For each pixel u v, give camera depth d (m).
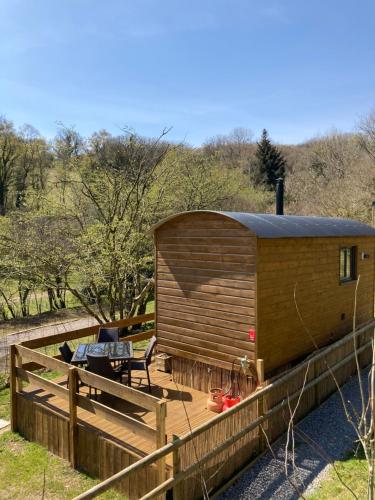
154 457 4.04
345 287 9.05
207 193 18.95
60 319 18.38
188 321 7.47
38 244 12.04
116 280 12.84
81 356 6.94
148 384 7.19
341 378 7.77
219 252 6.91
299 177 35.88
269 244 6.60
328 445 5.68
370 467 2.06
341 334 8.99
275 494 4.70
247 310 6.53
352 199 23.62
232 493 4.77
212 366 7.16
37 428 6.34
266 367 6.62
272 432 5.74
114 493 5.09
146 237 13.52
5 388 9.23
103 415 5.28
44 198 13.11
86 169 14.05
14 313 20.22
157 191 14.78
